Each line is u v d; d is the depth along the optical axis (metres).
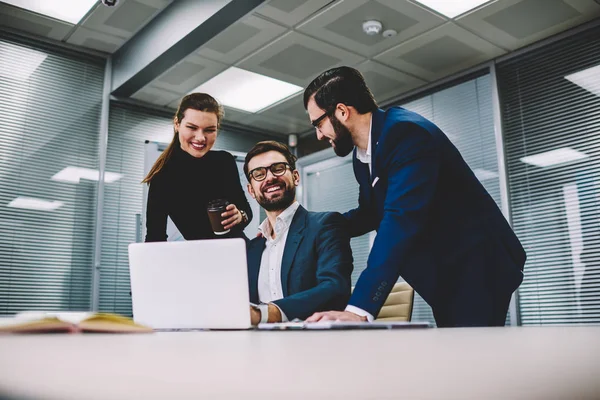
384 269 1.17
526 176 3.84
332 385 0.09
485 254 1.41
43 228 3.97
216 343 0.26
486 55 4.00
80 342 0.23
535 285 3.71
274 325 0.84
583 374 0.11
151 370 0.11
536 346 0.21
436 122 4.44
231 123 5.16
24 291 3.83
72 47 4.24
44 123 4.09
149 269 1.09
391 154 1.40
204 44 3.70
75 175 4.17
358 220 1.84
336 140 1.66
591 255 3.46
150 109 4.70
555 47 3.77
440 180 1.39
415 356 0.16
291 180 1.94
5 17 3.78
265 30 3.58
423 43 3.80
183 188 2.17
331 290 1.51
